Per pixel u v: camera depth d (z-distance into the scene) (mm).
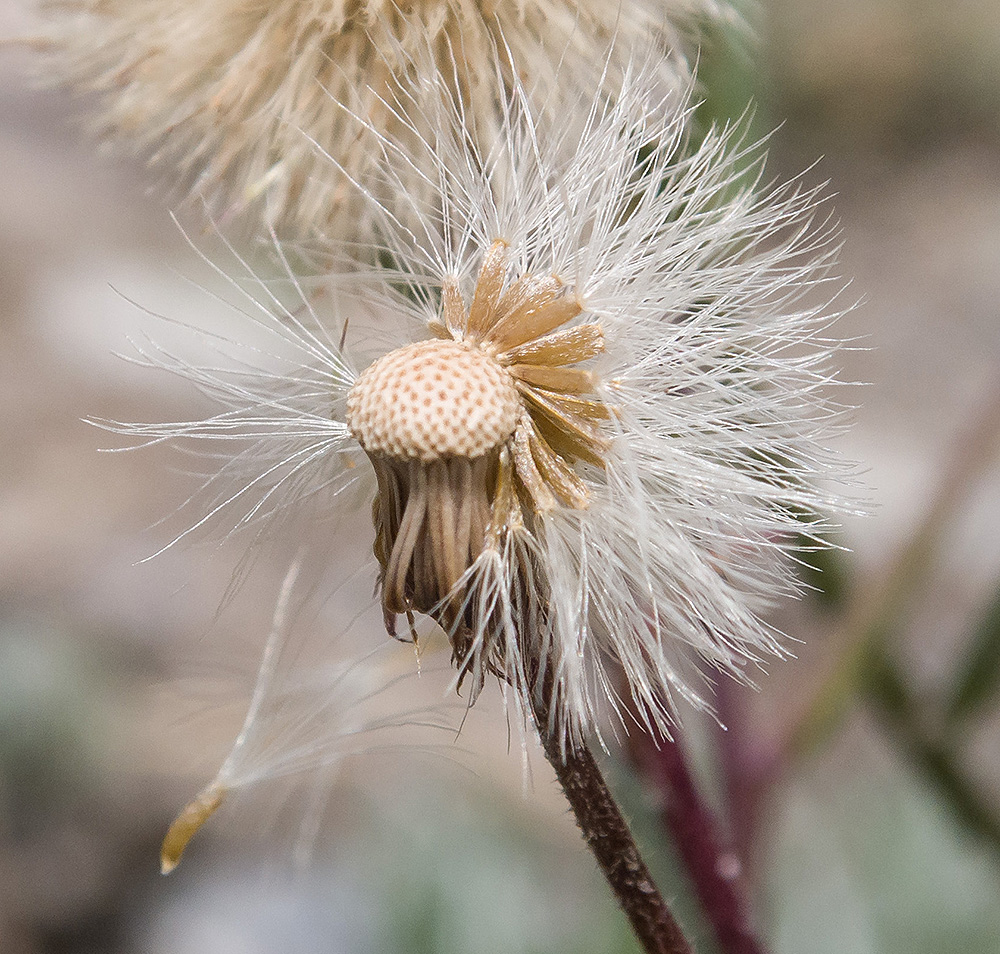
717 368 79
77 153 440
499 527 76
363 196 82
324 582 88
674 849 91
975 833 105
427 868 148
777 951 130
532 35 82
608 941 134
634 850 79
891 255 361
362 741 116
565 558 76
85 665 232
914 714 104
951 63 396
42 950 201
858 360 313
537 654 76
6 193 411
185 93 84
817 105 402
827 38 393
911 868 138
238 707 100
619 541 77
